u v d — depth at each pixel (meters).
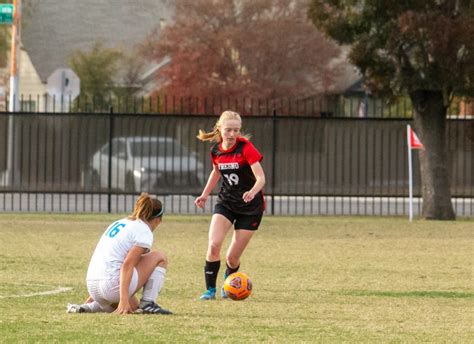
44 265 47.34
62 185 81.44
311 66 134.75
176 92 132.12
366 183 81.75
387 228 70.00
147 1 161.25
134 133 82.19
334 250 56.22
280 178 81.44
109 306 30.88
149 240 30.08
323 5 77.81
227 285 35.62
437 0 76.31
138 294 36.62
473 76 74.94
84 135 82.00
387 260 51.66
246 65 134.25
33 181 83.31
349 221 75.50
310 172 81.50
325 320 30.36
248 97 128.25
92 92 141.12
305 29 134.62
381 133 81.25
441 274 46.03
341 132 81.50
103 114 80.56
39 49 155.00
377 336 27.16
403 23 73.94
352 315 31.81
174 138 82.12
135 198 95.56
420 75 76.69
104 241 30.48
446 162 78.88
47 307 32.66
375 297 37.47
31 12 159.62
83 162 81.69
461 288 40.97
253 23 134.62
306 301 35.88
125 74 146.12
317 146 81.38
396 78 77.06
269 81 133.62
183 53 133.75
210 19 135.75
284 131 81.25
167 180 82.31
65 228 66.94
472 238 63.72
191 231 66.19
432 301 36.38
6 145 81.69
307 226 70.88
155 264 30.58
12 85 92.38
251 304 34.47
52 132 81.69
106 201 94.19
